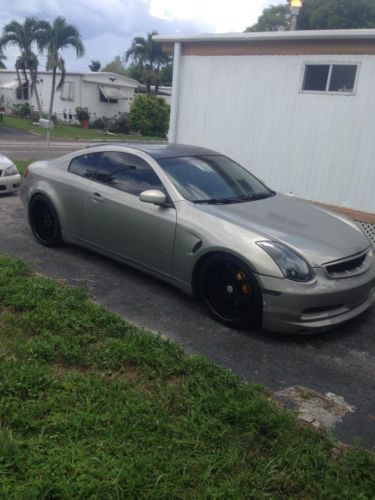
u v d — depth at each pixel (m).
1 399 2.72
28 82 39.66
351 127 7.14
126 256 4.91
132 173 4.91
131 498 2.13
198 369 3.21
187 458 2.39
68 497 2.10
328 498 2.24
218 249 3.96
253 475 2.32
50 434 2.50
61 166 5.67
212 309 4.16
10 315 3.75
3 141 22.64
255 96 8.16
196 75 8.91
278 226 4.16
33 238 6.25
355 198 7.27
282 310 3.71
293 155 7.87
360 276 4.01
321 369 3.52
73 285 4.75
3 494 2.08
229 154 8.71
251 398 2.93
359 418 2.97
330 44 7.13
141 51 44.28
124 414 2.66
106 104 39.50
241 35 7.95
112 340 3.47
